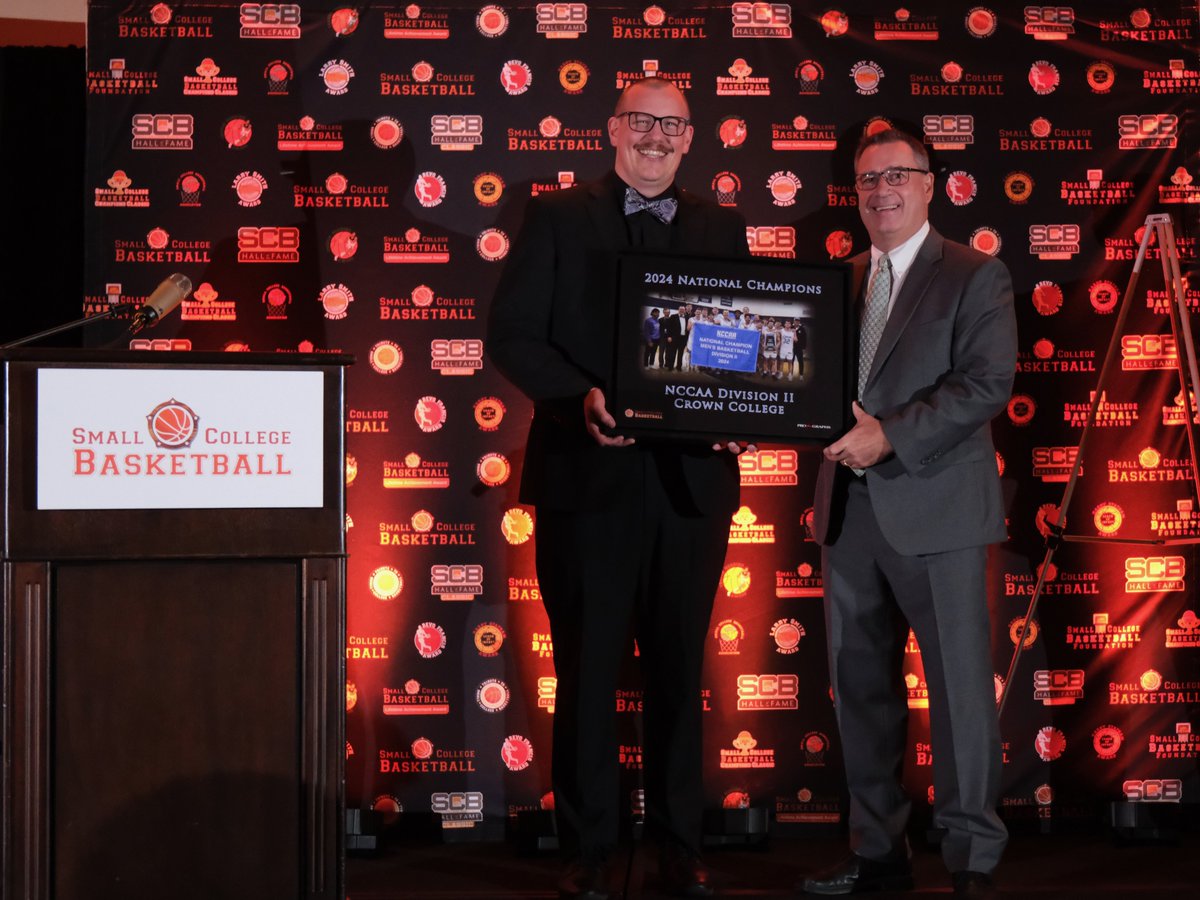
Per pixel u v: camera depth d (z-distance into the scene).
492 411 3.21
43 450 1.95
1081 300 3.22
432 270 3.21
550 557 2.56
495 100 3.22
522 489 2.63
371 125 3.21
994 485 2.60
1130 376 3.22
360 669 3.18
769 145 3.23
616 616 2.54
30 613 1.94
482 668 3.18
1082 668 3.19
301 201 3.20
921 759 3.19
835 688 2.68
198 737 2.00
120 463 1.98
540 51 3.23
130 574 1.99
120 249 3.17
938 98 3.24
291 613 2.04
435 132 3.22
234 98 3.20
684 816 2.56
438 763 3.17
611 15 3.24
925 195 2.67
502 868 2.85
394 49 3.22
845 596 2.66
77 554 1.96
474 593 3.19
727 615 3.21
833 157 3.23
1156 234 3.23
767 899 2.55
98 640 1.97
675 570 2.54
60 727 1.95
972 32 3.25
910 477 2.54
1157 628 3.19
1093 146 3.24
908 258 2.70
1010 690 3.18
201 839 1.99
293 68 3.21
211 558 2.01
